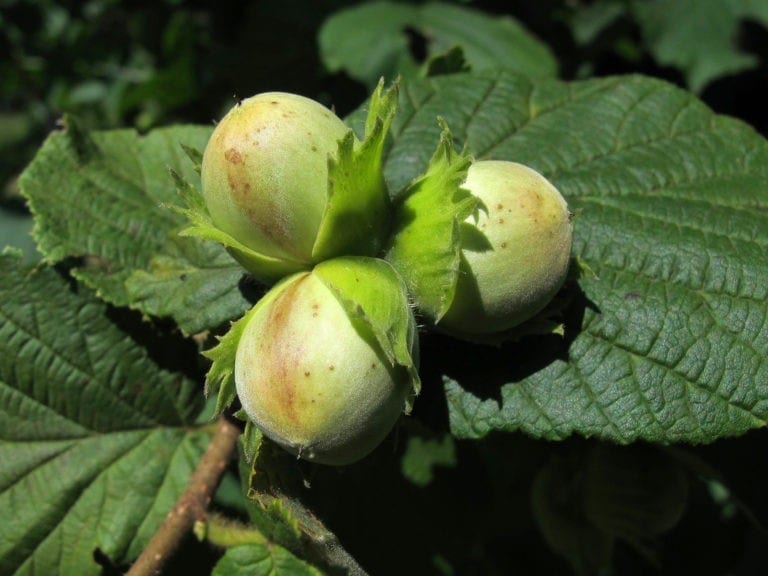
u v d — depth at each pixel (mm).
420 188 119
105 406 156
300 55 243
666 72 231
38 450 154
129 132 167
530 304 119
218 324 141
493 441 177
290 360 108
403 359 109
